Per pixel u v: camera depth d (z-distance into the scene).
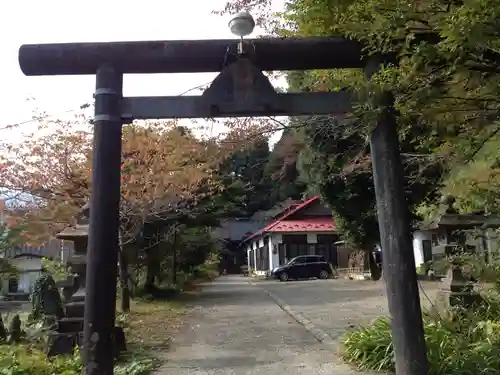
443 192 6.43
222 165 17.09
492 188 5.91
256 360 7.46
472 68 3.84
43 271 13.88
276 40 4.93
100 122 4.71
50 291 9.24
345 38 4.88
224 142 7.56
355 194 19.66
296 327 10.70
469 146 4.82
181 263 26.05
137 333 10.16
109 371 4.41
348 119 5.31
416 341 4.42
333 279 28.61
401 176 4.69
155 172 12.77
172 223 17.92
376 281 23.47
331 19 4.90
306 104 4.83
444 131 4.38
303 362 7.19
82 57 4.82
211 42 4.92
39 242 14.26
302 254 34.19
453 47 3.31
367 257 26.70
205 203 17.36
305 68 5.10
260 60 4.95
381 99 4.30
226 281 33.81
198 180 14.13
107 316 4.44
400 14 3.81
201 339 9.43
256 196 47.25
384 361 6.45
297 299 16.55
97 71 4.84
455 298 7.88
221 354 7.98
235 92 4.79
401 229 4.59
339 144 11.16
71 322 7.93
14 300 23.69
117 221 4.62
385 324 7.18
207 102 4.78
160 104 4.77
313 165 18.64
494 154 5.64
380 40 4.05
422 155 5.80
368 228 20.83
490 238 7.37
